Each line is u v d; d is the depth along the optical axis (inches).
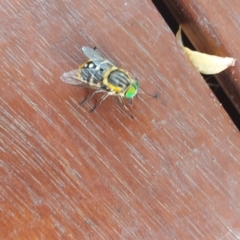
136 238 3.4
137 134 3.5
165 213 3.5
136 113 3.5
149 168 3.5
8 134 3.4
